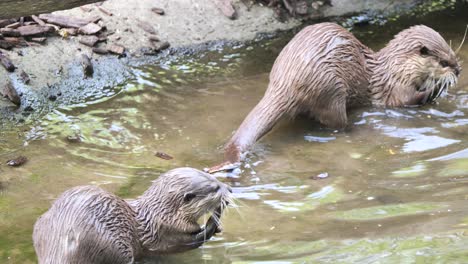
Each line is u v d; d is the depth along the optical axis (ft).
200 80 37.11
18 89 34.37
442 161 29.76
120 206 22.77
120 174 28.58
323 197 27.02
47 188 27.48
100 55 37.65
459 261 21.94
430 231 23.91
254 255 23.09
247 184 28.12
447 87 35.37
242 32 41.52
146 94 35.45
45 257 21.04
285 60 32.50
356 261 22.29
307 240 23.85
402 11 45.96
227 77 37.58
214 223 24.72
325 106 32.53
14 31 37.11
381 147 31.35
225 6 42.65
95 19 39.45
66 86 35.29
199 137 31.86
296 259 22.63
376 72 34.81
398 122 33.71
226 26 41.63
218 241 24.20
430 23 44.73
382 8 45.75
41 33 37.58
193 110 34.19
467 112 34.71
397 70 34.78
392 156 30.45
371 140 32.04
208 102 34.99
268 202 26.71
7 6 29.53
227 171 28.71
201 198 24.22
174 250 24.17
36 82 34.99
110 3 40.81
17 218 25.31
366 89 34.60
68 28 38.47
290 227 24.82
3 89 34.14
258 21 42.50
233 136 31.04
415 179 28.19
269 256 22.95
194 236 24.47
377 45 41.63
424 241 23.26
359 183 28.09
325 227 24.68
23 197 26.81
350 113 34.58
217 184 24.64
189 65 38.37
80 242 21.15
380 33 43.21
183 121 33.19
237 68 38.52
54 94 34.68
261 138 32.07
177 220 24.07
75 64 36.58
